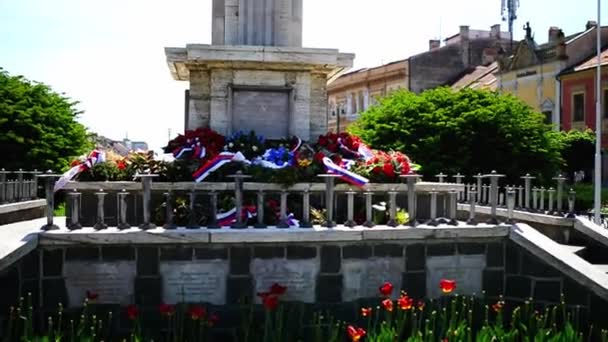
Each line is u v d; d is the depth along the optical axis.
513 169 23.30
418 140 23.98
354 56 10.89
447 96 25.12
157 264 7.96
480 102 24.59
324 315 8.19
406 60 48.94
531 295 8.52
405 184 9.78
